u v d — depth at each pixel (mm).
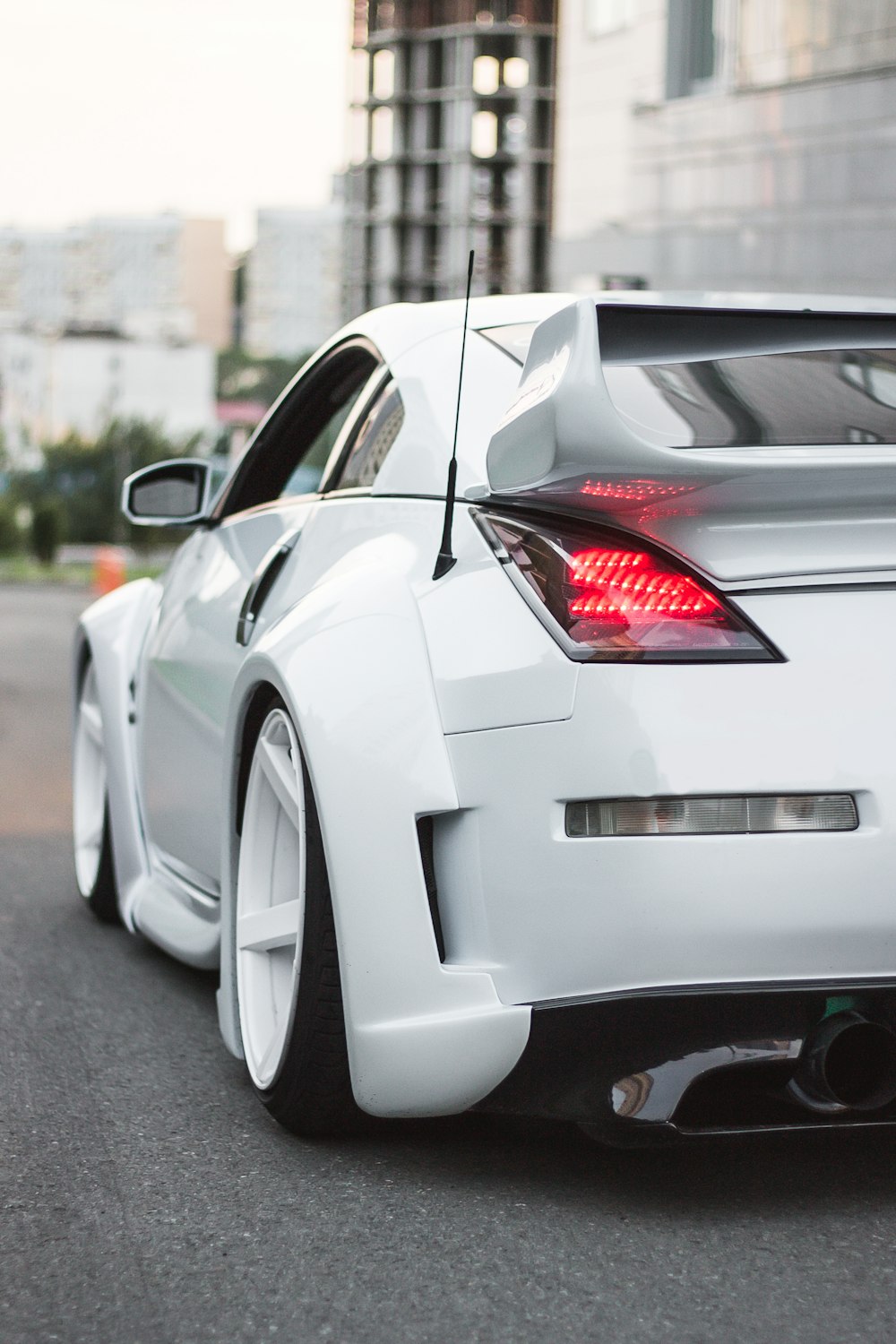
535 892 2584
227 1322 2309
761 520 2561
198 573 4328
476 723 2672
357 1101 2842
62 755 9359
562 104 33000
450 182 105562
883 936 2529
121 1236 2619
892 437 2807
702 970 2508
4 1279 2453
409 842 2730
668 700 2502
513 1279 2457
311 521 3576
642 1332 2281
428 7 106125
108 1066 3590
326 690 2859
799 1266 2512
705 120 23781
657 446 2396
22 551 62844
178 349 153000
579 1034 2561
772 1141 3092
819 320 3133
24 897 5543
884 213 19953
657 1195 2803
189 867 4234
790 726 2502
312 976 2902
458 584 2787
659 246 24938
